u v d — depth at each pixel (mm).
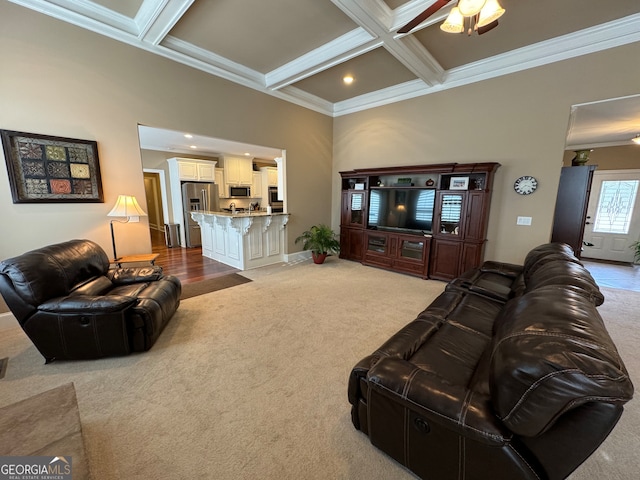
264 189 8609
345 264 5215
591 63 3113
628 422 1609
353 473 1316
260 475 1303
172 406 1712
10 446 1060
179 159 6625
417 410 1126
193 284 4004
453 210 4066
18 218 2615
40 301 1984
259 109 4438
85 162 2914
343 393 1847
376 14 2604
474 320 2023
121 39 3016
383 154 5062
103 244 3119
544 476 939
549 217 3561
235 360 2189
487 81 3826
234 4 2631
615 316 2979
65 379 1938
